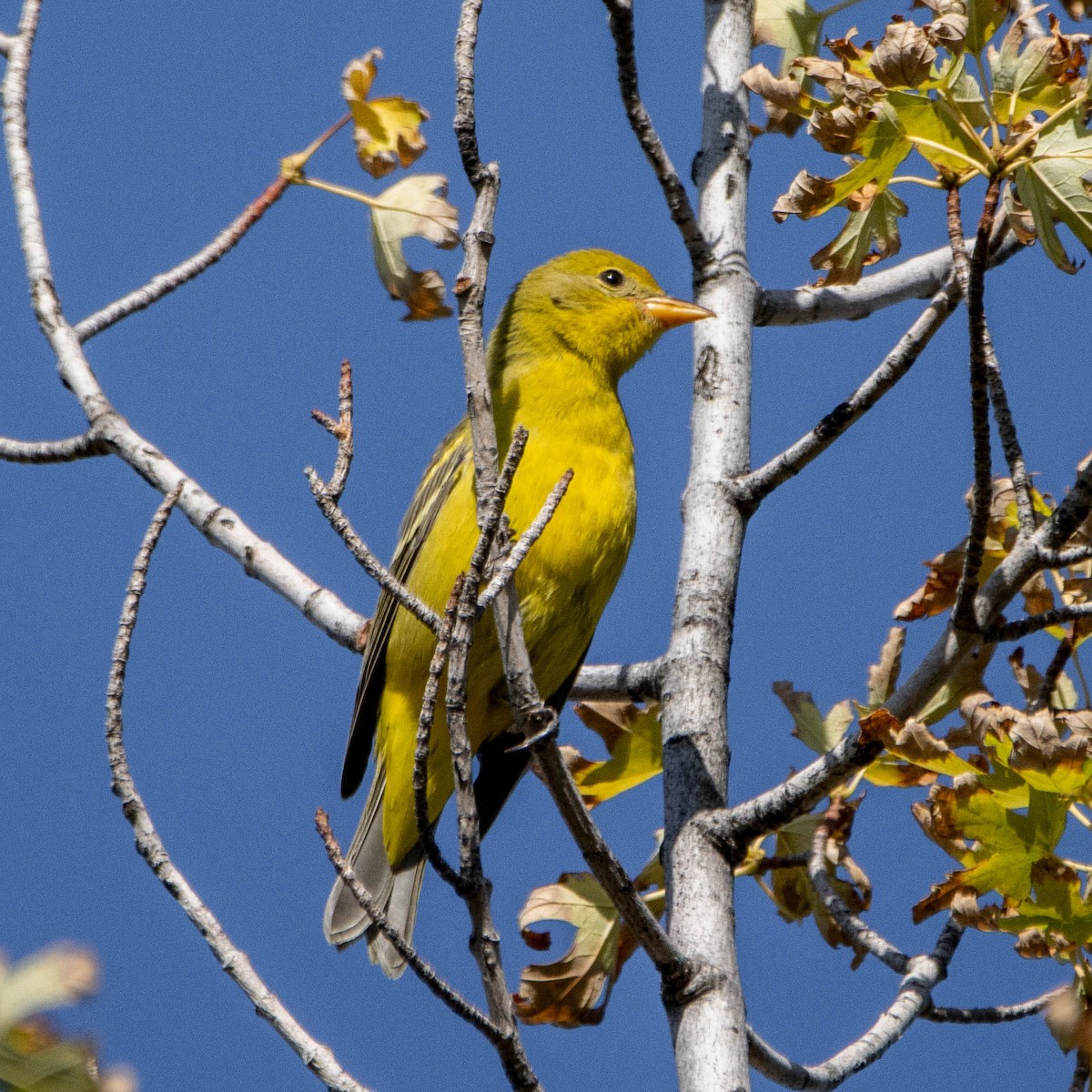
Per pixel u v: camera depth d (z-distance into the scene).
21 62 12.73
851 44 9.58
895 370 10.55
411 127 12.35
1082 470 9.11
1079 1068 9.12
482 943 7.31
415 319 12.48
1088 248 9.42
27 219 12.73
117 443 12.66
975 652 10.41
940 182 9.41
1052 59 9.20
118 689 8.47
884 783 10.50
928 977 9.87
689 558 11.28
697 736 10.45
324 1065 7.60
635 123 12.06
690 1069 8.80
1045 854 8.84
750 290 12.47
